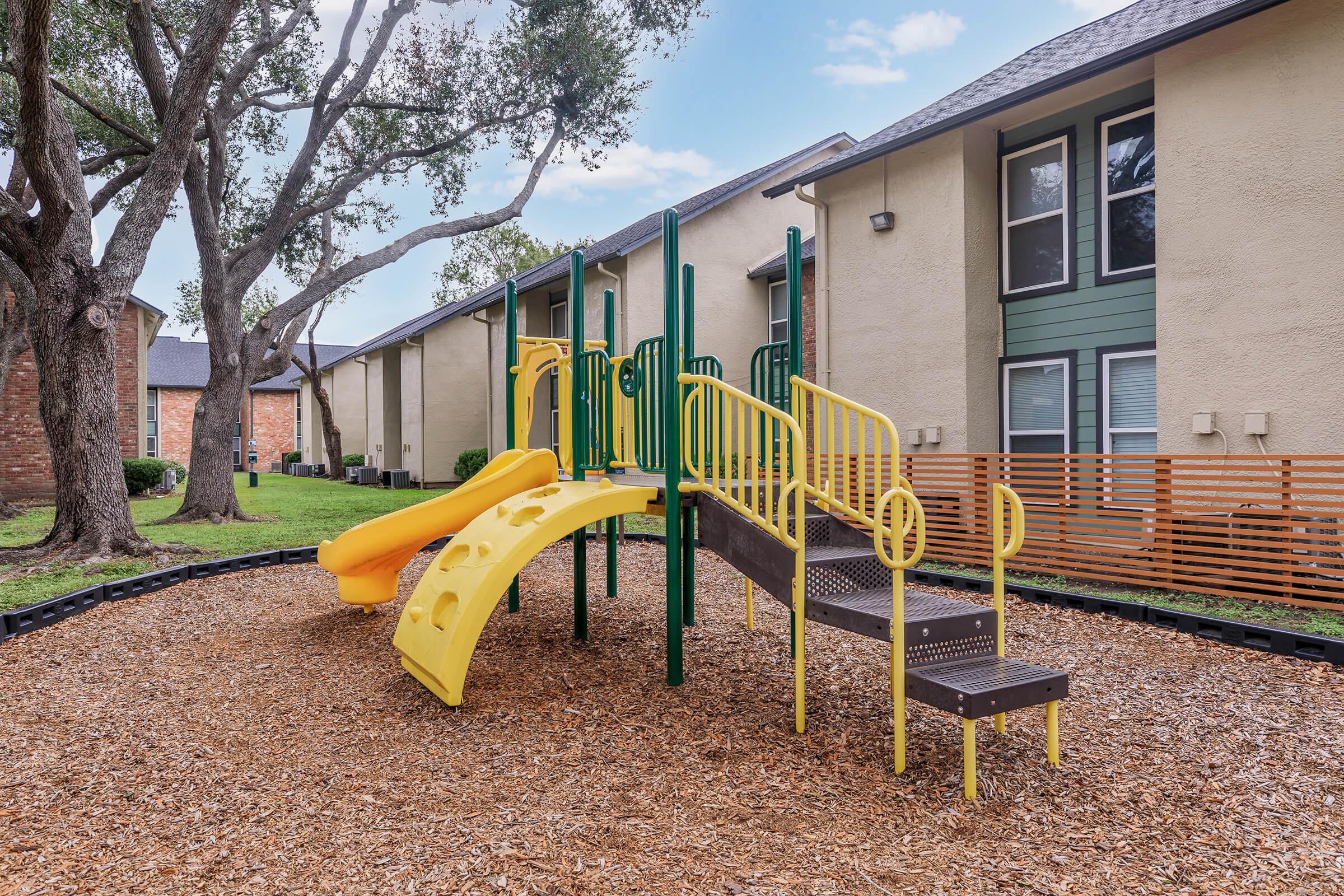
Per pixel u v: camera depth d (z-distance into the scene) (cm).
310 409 3459
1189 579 612
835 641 530
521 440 602
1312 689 413
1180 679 434
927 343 909
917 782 310
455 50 1486
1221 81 663
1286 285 625
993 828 272
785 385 483
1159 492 627
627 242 1395
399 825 276
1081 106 816
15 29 710
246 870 247
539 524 424
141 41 1048
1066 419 831
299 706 409
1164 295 702
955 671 320
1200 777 311
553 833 270
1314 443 611
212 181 1259
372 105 1422
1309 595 572
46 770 328
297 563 858
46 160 766
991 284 892
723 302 1429
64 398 840
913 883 237
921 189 912
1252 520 590
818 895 230
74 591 648
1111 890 232
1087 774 315
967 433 870
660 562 864
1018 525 345
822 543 447
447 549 457
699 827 274
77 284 842
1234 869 243
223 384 1291
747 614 568
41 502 1669
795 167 1494
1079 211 821
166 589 718
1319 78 607
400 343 2220
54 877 243
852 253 999
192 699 421
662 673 460
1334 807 284
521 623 584
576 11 1489
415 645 430
